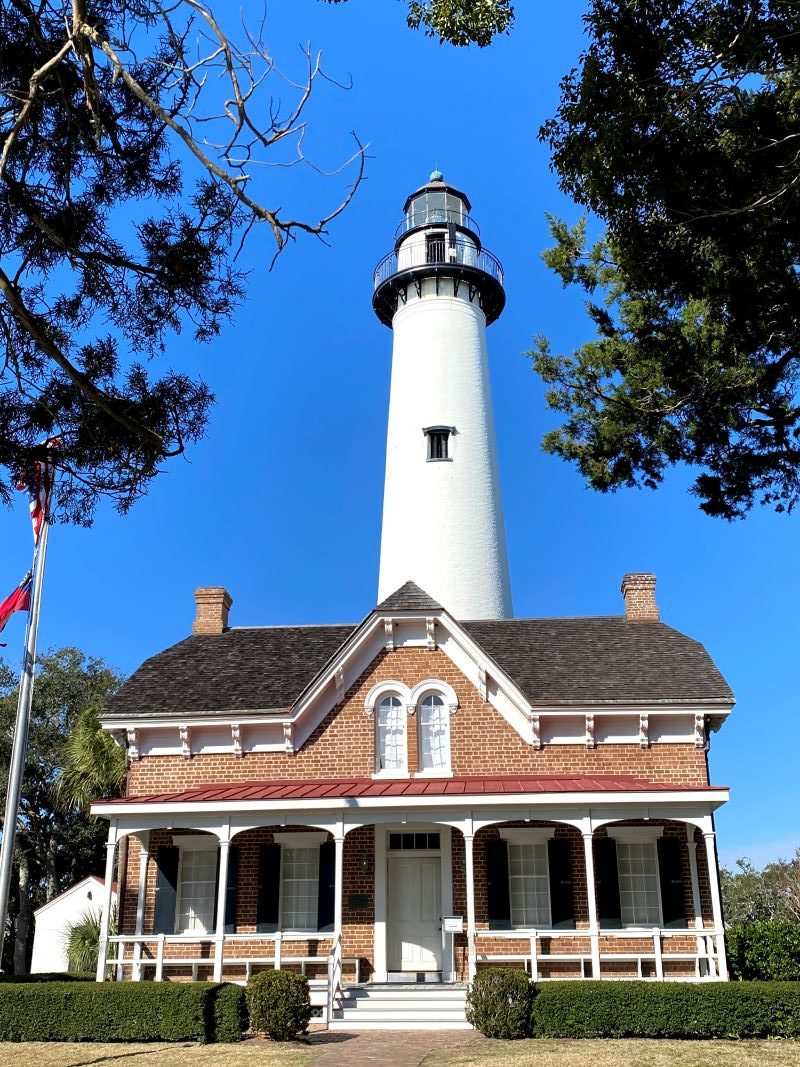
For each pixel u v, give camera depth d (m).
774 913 44.66
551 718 21.19
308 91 8.32
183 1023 15.41
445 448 30.94
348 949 19.97
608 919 19.77
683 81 11.38
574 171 12.31
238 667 23.61
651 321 16.39
